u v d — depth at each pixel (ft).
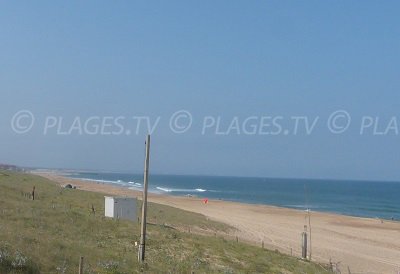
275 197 504.02
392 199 536.42
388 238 190.70
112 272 62.18
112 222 105.09
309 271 99.55
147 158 80.18
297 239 163.63
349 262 132.05
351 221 256.52
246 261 94.27
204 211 239.50
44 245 66.59
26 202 111.34
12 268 53.57
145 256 81.15
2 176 183.62
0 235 66.59
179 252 90.43
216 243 105.60
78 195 169.37
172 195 405.18
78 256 65.57
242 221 203.92
